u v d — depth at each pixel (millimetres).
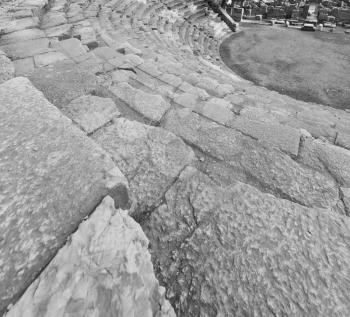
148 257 1287
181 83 4762
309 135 3330
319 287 1335
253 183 2393
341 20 17938
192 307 1344
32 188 1378
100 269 1123
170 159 2352
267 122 3361
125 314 1026
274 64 12633
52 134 1684
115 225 1296
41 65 4320
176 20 14609
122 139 2506
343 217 1709
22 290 1053
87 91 3174
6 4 8031
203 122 3229
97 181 1444
